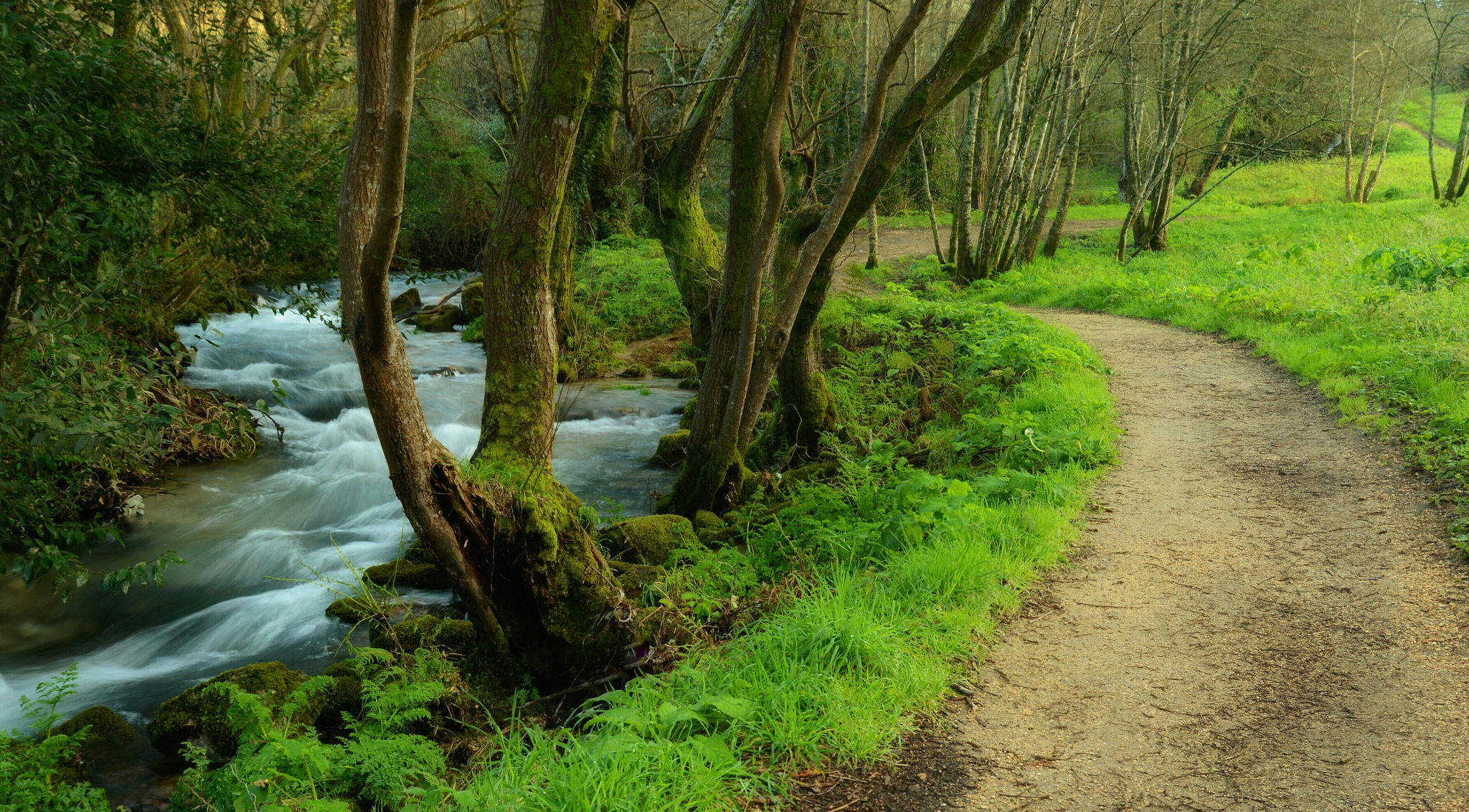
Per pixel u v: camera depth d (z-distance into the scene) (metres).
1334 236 20.45
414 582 6.70
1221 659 4.18
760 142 7.41
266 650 5.96
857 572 5.27
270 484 9.32
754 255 6.70
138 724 5.03
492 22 13.13
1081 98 22.41
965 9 22.64
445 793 3.33
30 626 6.46
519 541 4.89
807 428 9.12
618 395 12.93
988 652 4.35
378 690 4.07
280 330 15.32
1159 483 6.74
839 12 9.30
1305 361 9.66
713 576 5.73
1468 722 3.52
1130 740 3.56
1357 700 3.75
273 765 3.44
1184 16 20.67
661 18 8.57
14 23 4.79
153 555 7.55
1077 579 5.18
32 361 5.08
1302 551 5.34
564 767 3.23
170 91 6.66
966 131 19.75
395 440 4.43
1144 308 14.97
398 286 21.20
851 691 3.83
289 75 11.79
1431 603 4.50
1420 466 6.36
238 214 6.70
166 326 9.76
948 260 21.98
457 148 20.95
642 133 9.04
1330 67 28.22
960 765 3.44
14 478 5.28
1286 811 3.08
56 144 4.77
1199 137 32.00
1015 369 10.22
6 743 3.99
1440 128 44.16
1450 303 10.09
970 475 7.28
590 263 15.99
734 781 3.28
